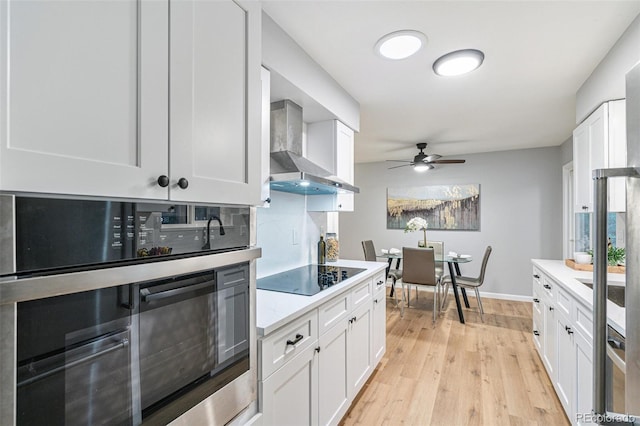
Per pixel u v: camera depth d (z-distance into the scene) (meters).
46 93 0.57
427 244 5.08
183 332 0.85
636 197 0.68
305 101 2.18
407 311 4.36
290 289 1.84
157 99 0.77
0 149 0.51
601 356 0.72
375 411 2.14
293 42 1.89
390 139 4.29
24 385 0.55
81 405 0.63
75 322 0.62
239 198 1.03
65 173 0.60
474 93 2.68
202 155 0.89
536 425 2.00
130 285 0.72
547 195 4.78
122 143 0.69
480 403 2.23
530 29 1.76
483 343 3.26
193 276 0.88
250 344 1.10
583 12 1.62
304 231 2.75
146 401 0.76
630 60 1.72
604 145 2.13
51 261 0.58
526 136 4.15
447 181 5.45
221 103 0.96
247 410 1.15
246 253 1.04
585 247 3.94
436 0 1.54
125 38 0.70
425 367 2.75
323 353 1.71
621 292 2.06
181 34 0.83
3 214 0.52
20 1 0.54
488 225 5.16
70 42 0.61
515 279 4.97
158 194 0.77
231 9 1.01
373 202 6.03
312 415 1.60
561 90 2.61
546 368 2.56
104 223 0.66
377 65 2.20
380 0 1.54
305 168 2.04
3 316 0.52
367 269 2.55
